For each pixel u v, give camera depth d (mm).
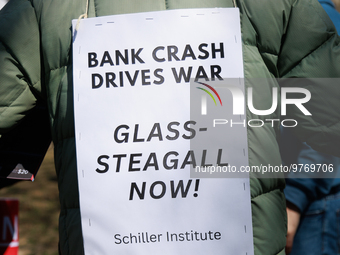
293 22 1186
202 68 1102
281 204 1156
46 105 1305
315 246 1787
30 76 1205
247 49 1139
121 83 1102
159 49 1109
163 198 1068
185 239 1063
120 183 1074
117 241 1068
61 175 1148
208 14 1127
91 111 1097
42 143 1350
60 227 1151
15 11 1226
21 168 1317
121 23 1127
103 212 1072
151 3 1152
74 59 1119
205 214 1066
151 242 1064
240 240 1065
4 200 1927
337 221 1769
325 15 1232
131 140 1082
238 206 1069
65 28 1159
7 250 1915
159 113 1087
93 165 1082
